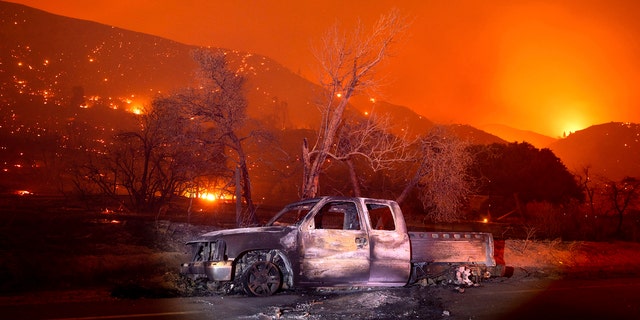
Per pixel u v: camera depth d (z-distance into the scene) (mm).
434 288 10969
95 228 16750
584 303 9688
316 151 16984
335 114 16719
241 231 9703
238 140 17906
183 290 10102
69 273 10906
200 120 17547
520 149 48812
